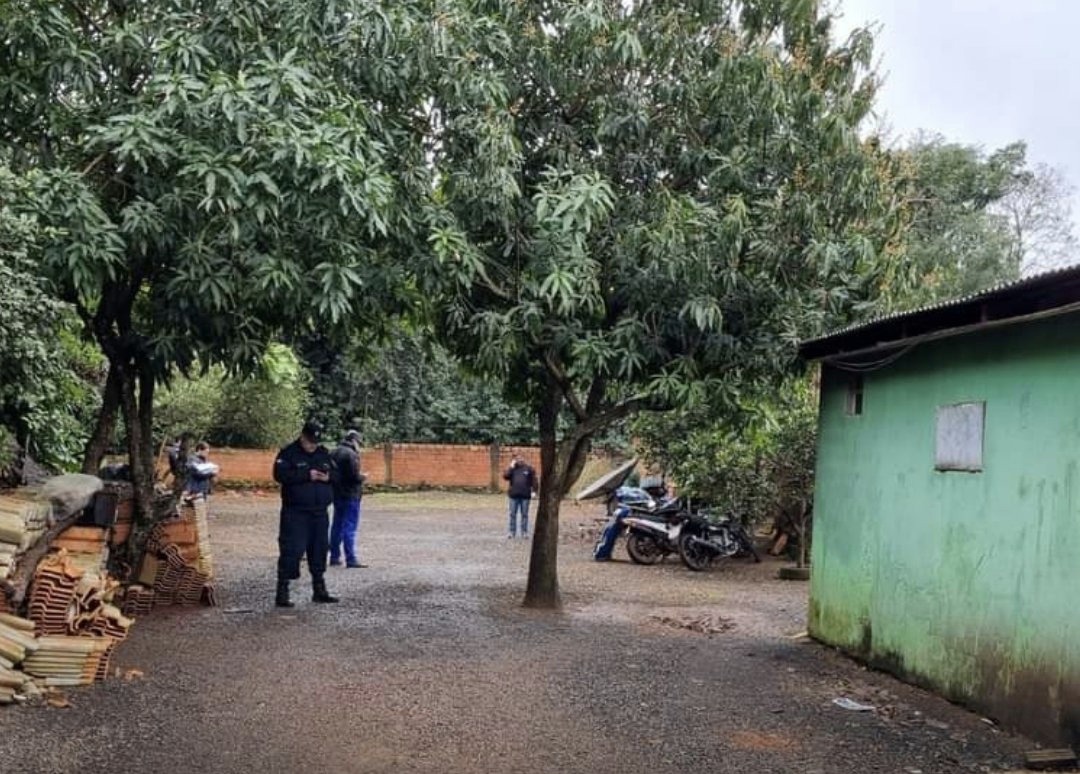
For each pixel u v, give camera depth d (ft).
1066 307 16.93
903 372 24.22
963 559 21.27
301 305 25.66
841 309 29.40
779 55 30.42
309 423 32.50
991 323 19.02
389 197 24.95
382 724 19.12
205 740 17.69
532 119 31.30
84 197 22.97
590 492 64.08
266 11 25.43
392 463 91.40
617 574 43.19
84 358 34.53
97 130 22.97
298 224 24.53
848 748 18.29
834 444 28.04
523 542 54.19
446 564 44.11
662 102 30.63
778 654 26.86
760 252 28.91
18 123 25.61
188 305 25.71
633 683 22.94
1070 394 18.07
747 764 17.25
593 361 28.68
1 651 19.49
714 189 30.48
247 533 54.34
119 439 54.29
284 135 22.84
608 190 27.58
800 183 29.76
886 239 30.96
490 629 29.22
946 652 21.83
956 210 84.28
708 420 34.91
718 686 22.94
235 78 23.93
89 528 24.56
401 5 26.58
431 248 27.32
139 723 18.47
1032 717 18.76
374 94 27.43
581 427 33.06
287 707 20.08
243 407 83.20
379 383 96.37
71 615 21.26
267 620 29.45
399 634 28.02
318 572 33.01
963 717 20.47
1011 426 19.79
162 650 24.77
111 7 26.78
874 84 30.86
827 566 28.09
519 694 21.62
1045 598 18.53
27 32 24.07
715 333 29.78
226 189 22.84
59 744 16.97
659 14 30.53
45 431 30.22
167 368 28.84
